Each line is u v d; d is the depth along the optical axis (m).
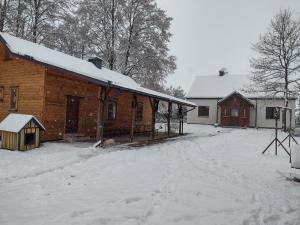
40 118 11.96
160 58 26.67
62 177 6.51
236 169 8.13
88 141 13.58
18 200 4.85
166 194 5.48
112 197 5.18
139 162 8.68
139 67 26.70
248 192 5.80
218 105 32.66
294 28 23.42
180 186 6.09
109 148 11.61
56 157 8.80
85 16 26.16
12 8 19.70
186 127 29.34
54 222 3.96
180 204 4.92
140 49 26.56
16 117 10.28
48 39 21.73
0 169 6.97
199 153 11.19
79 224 3.92
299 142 16.22
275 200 5.32
